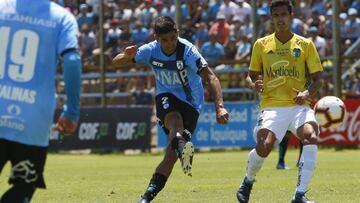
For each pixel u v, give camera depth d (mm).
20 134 17984
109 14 87625
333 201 30812
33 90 18156
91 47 86562
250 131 77188
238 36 80750
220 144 77875
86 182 43062
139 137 77188
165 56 27750
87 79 85562
